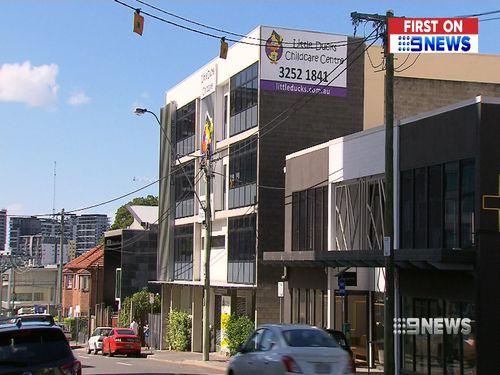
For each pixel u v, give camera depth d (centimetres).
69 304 7144
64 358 1121
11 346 1108
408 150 2456
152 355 4009
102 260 6644
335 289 2906
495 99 2108
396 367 2441
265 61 3575
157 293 5872
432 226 2311
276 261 2981
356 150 2808
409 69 3781
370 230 2748
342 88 3678
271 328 1505
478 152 2084
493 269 2053
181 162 4675
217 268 4116
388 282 2000
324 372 1390
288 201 3369
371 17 2091
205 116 4266
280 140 3575
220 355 3841
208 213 3350
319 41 3653
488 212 2067
